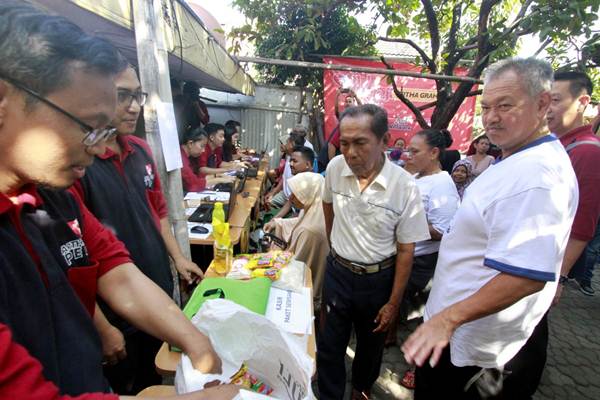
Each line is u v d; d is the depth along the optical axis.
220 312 0.99
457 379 1.37
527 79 1.09
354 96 4.87
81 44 0.57
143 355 1.51
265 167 6.21
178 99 4.25
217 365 0.91
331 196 1.89
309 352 1.22
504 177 1.12
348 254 1.72
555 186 1.02
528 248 1.01
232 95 7.86
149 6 1.45
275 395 0.96
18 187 0.65
